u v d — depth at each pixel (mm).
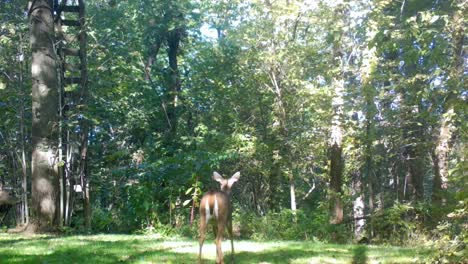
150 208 15859
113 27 20828
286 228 16203
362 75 15719
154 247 11391
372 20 13438
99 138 21469
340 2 16453
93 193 18859
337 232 15914
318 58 19641
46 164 14656
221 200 8641
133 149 21953
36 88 14758
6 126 17922
